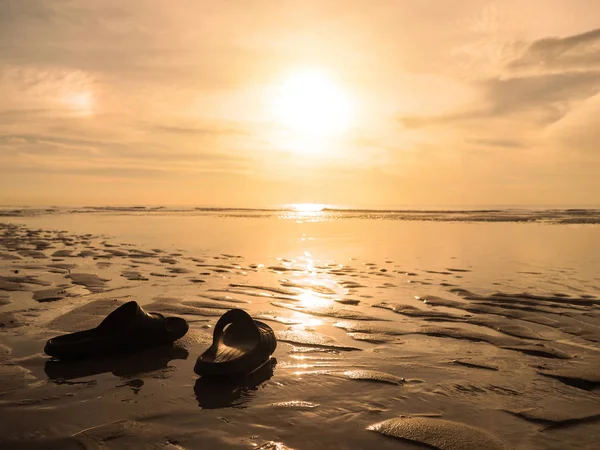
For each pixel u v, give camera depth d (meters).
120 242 15.26
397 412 3.16
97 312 5.77
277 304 6.38
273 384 3.66
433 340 4.82
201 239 16.58
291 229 21.86
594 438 2.83
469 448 2.68
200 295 6.90
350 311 6.00
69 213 41.56
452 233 19.38
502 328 5.22
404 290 7.38
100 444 2.71
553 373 3.87
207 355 3.96
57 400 3.32
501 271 9.38
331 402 3.31
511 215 37.09
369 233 19.44
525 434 2.87
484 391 3.52
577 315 5.80
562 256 11.75
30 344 4.58
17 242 14.77
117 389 3.54
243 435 2.83
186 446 2.70
